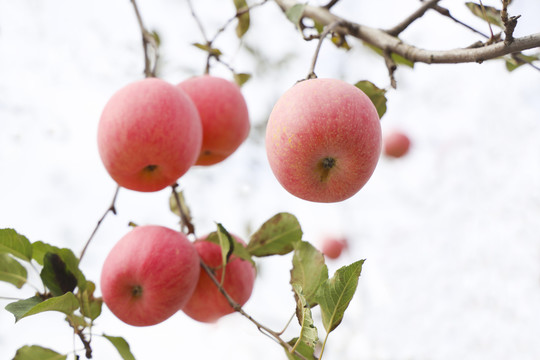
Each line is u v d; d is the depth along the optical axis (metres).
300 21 1.10
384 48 1.05
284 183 1.00
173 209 1.18
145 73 1.14
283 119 0.99
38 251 1.04
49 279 1.01
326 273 1.00
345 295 0.95
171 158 1.06
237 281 1.09
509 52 0.96
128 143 1.05
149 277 1.04
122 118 1.05
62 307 0.99
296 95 0.99
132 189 1.09
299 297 0.98
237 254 1.07
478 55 0.98
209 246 1.10
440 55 1.01
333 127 0.97
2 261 1.04
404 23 1.06
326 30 1.04
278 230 1.08
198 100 1.15
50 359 1.03
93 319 1.05
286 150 0.98
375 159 0.99
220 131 1.16
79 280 1.02
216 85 1.17
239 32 1.22
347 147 0.98
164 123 1.05
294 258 1.02
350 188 1.00
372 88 1.07
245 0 1.20
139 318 1.06
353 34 1.08
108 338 1.03
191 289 1.06
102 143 1.06
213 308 1.09
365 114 0.98
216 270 1.09
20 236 1.02
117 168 1.06
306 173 0.99
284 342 1.00
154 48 1.14
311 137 0.97
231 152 1.19
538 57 1.08
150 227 1.07
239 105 1.17
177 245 1.06
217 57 1.21
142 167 1.06
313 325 0.96
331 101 0.98
